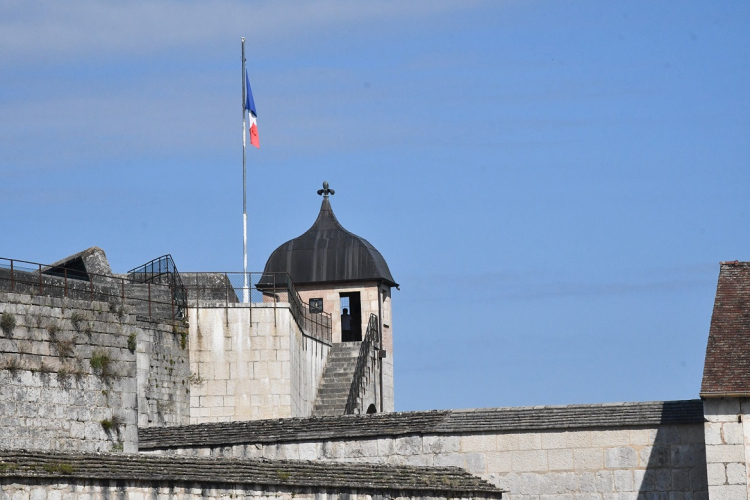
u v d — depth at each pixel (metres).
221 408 155.00
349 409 163.88
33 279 128.75
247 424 127.62
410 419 121.12
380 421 122.06
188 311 155.88
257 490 100.00
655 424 115.81
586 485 116.50
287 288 165.12
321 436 121.88
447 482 110.75
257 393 155.38
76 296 132.88
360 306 186.25
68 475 92.88
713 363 111.12
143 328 148.62
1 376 121.38
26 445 122.06
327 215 187.38
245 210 171.75
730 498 108.06
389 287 186.25
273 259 182.88
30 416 122.88
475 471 118.38
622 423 116.31
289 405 155.38
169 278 155.62
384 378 181.00
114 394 129.12
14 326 123.12
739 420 108.75
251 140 174.50
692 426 115.25
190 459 101.81
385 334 183.62
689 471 114.88
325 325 178.00
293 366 158.50
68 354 126.38
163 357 150.88
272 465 104.00
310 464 106.62
